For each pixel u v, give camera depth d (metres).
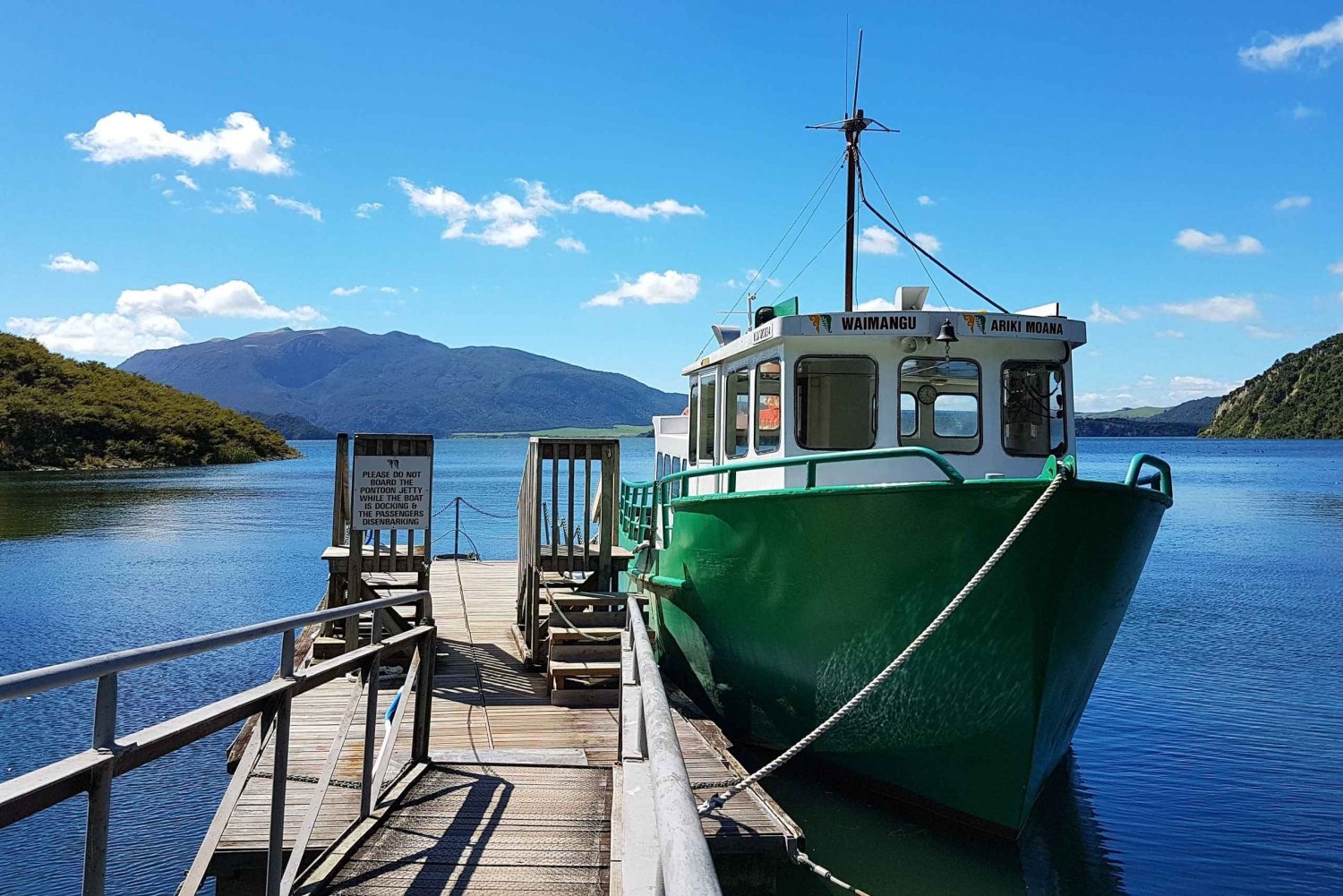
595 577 11.34
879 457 7.65
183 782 9.83
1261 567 28.55
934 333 9.02
